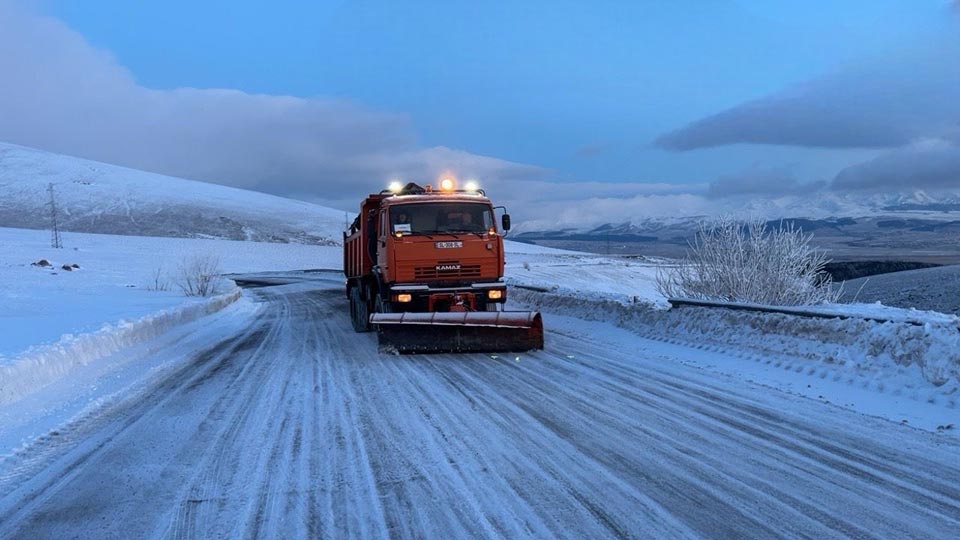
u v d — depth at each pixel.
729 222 16.84
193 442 7.04
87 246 75.50
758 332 11.80
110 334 13.19
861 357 9.45
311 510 5.11
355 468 6.07
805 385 9.07
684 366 10.80
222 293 29.81
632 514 4.91
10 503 5.38
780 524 4.70
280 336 16.70
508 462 6.14
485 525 4.77
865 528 4.61
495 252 14.25
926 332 8.75
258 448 6.76
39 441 7.17
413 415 7.95
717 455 6.23
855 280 26.84
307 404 8.70
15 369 9.24
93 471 6.15
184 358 13.19
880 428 7.00
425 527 4.76
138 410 8.59
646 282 49.97
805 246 16.70
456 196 14.53
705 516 4.86
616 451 6.41
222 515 5.06
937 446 6.38
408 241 13.95
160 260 64.12
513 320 12.57
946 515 4.81
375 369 11.21
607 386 9.38
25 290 28.38
